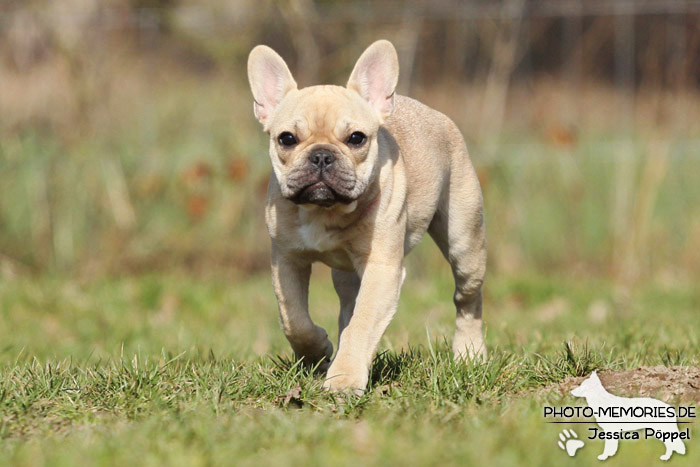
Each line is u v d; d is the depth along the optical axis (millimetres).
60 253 19141
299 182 8734
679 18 19562
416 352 10273
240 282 18953
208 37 19484
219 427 7348
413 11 19516
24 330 14891
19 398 8320
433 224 10820
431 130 10383
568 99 21000
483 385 8656
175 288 17562
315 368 9148
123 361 9602
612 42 20844
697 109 19625
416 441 6863
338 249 9258
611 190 19422
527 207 19516
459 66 20188
